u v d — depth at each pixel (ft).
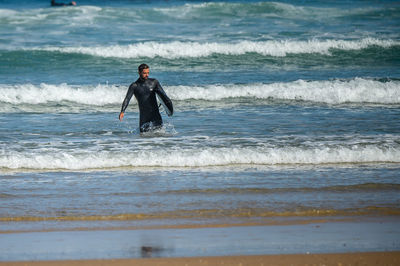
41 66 239.50
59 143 129.49
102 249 68.39
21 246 69.87
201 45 260.83
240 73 226.79
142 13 344.90
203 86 195.42
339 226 78.13
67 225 79.20
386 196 93.25
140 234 74.84
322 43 267.59
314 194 94.22
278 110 171.32
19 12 345.92
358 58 259.60
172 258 64.54
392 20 335.67
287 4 365.81
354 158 117.39
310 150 119.44
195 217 82.58
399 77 212.43
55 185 99.96
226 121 154.30
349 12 357.00
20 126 149.79
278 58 257.14
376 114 164.66
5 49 259.80
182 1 451.53
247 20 332.19
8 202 89.97
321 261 63.57
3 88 189.57
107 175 106.83
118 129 146.72
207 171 109.70
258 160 116.06
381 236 73.36
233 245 69.62
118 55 255.29
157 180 102.94
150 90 142.10
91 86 197.47
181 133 139.44
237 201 90.27
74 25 315.78
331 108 174.81
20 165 112.78
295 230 76.23
